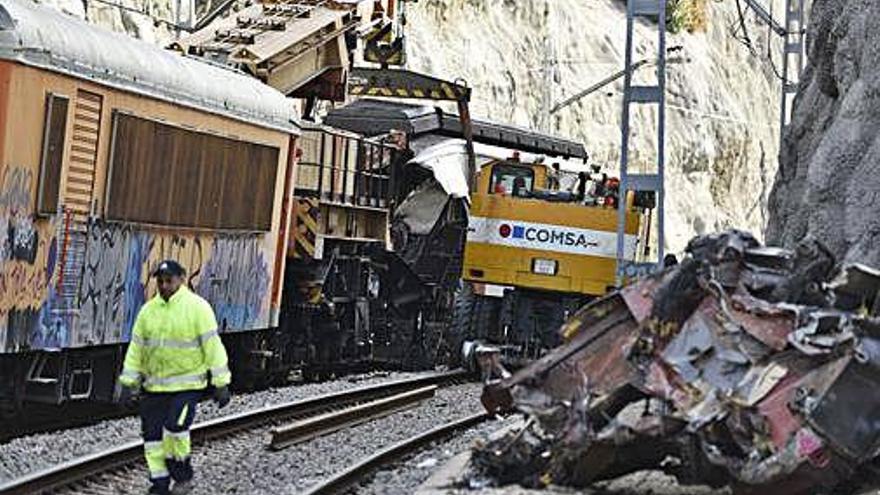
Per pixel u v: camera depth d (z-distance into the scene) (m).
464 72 75.88
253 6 32.56
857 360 13.61
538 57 83.56
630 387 15.12
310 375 31.91
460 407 26.33
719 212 99.62
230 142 24.97
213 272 24.75
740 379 14.39
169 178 22.78
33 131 18.91
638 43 95.25
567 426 15.20
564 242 32.56
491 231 32.97
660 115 29.00
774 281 15.41
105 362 21.89
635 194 32.31
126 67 21.14
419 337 34.78
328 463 18.61
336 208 30.97
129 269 21.75
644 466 15.22
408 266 34.59
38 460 17.17
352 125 35.69
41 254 19.27
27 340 19.02
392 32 36.25
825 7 27.20
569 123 86.81
